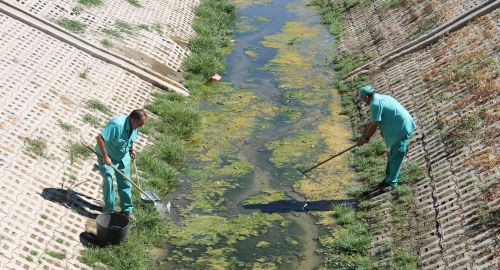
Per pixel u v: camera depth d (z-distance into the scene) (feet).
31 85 39.81
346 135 43.83
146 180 37.47
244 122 45.75
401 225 33.22
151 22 55.88
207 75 52.11
